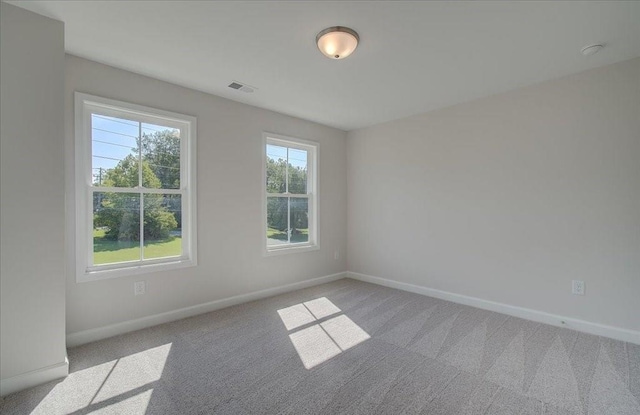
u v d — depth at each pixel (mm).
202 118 3227
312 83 3023
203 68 2705
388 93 3281
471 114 3496
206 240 3258
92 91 2557
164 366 2178
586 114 2746
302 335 2691
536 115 3031
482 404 1776
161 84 2943
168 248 3059
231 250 3465
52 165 2006
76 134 2473
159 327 2850
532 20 1996
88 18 1994
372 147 4527
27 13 1923
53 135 2010
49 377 1979
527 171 3092
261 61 2574
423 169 3941
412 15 1951
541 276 3012
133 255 2842
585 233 2766
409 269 4090
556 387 1935
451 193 3672
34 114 1946
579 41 2252
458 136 3607
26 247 1919
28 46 1925
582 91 2766
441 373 2096
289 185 4203
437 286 3801
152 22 2043
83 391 1889
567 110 2848
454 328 2850
